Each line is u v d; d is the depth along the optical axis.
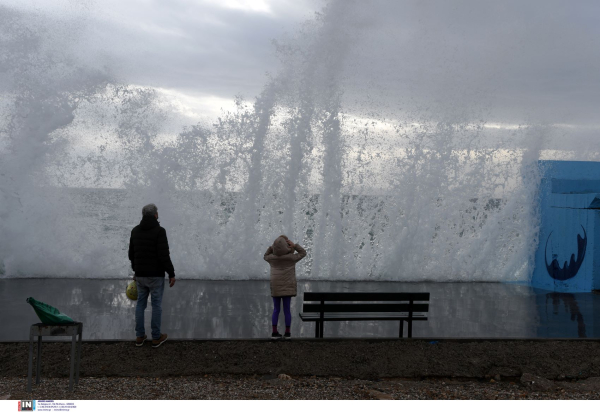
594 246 10.05
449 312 7.75
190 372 5.07
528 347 5.80
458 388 4.85
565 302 8.75
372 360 5.39
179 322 6.72
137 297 5.68
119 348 5.49
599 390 4.84
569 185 11.44
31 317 6.84
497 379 5.18
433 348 5.72
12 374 4.91
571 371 5.29
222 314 7.24
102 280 9.95
